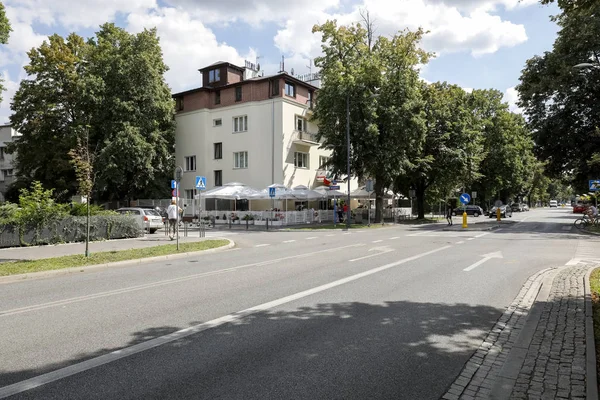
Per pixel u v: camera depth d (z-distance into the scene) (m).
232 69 40.97
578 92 28.56
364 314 6.23
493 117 52.53
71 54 34.97
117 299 7.36
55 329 5.58
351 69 30.09
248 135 37.50
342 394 3.65
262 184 36.69
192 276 9.77
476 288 8.09
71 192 36.41
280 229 27.73
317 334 5.30
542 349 4.61
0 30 22.73
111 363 4.36
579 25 27.30
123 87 34.94
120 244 17.08
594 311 6.09
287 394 3.64
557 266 10.75
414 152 34.84
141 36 36.28
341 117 30.88
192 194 40.66
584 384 3.71
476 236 21.19
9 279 9.58
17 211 16.42
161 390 3.72
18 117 34.84
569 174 35.00
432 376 4.05
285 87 36.81
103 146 34.28
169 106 37.44
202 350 4.73
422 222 37.81
